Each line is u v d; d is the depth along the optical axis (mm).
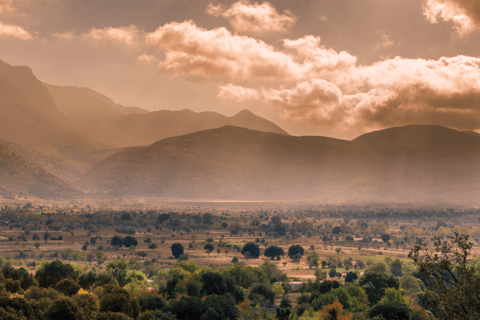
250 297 75625
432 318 23531
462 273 21047
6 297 50469
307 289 98938
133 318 53438
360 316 56344
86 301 54688
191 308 56281
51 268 78750
